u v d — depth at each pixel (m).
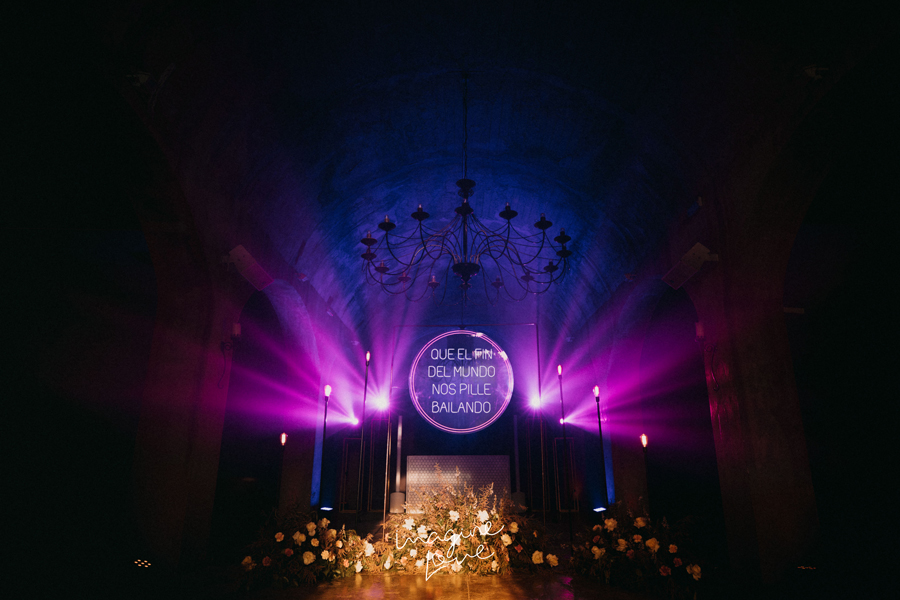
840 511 5.05
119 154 4.49
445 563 5.58
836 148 4.45
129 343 6.16
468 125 7.00
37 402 5.70
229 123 5.19
